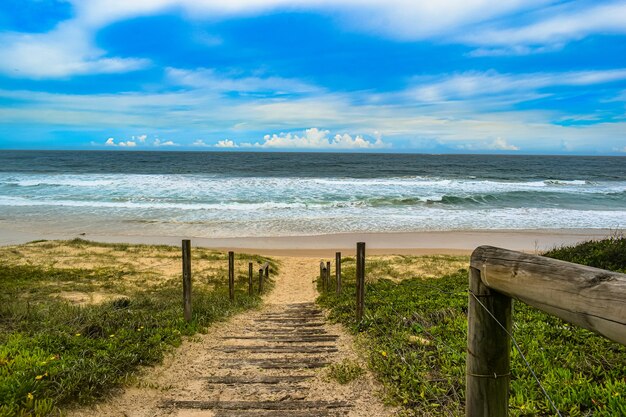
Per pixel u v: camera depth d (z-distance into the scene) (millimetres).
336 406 3947
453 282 10586
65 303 9188
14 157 113625
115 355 4957
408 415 3652
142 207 31672
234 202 33781
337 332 7008
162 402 4152
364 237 24312
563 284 1638
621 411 3141
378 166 87125
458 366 4344
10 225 25906
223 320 8008
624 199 37750
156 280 13969
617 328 1401
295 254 20984
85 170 66750
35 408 3566
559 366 4191
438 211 31531
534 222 28016
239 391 4391
